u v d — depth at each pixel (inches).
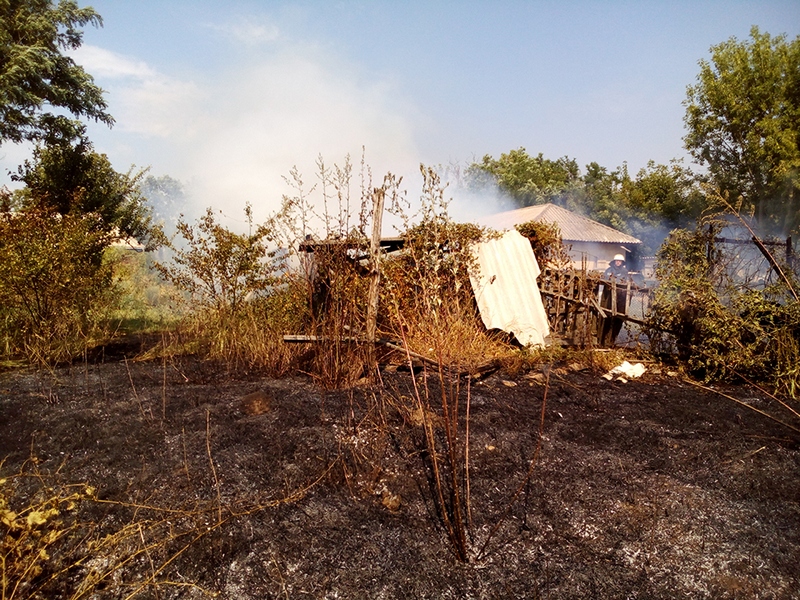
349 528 100.8
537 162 1982.0
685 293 235.0
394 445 137.5
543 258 307.7
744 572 89.0
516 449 137.3
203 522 100.1
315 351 212.7
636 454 138.5
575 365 243.6
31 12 456.1
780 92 952.3
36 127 447.8
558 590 84.7
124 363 244.4
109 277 327.3
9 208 267.3
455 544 95.4
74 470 123.4
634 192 1482.5
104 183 467.5
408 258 203.2
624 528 102.4
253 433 143.6
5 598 76.7
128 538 94.6
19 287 245.6
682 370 228.5
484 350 239.1
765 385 208.1
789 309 208.1
